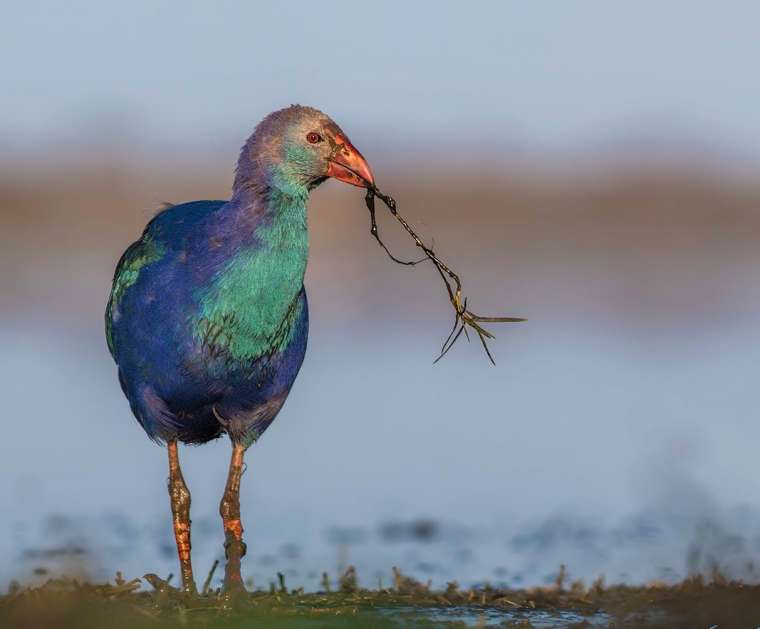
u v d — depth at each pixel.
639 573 11.89
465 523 13.65
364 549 12.73
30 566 11.78
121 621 8.88
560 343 24.19
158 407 10.09
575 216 44.62
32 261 34.59
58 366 20.92
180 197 42.12
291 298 9.79
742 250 43.38
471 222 43.75
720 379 20.75
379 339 24.20
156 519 13.66
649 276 35.31
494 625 9.35
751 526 13.42
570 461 16.03
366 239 38.72
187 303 9.63
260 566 12.09
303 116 9.79
